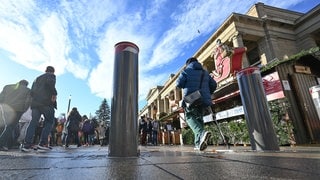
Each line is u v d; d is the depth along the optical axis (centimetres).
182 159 267
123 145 324
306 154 298
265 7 2930
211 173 151
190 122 495
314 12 2589
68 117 1162
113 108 344
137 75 371
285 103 819
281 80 890
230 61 1181
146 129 1630
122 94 345
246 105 441
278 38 2691
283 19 2750
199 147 462
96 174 157
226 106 1171
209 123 1180
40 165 219
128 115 337
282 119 801
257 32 2630
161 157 305
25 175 155
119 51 371
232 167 179
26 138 563
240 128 915
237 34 2483
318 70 1046
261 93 432
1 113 643
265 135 409
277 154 312
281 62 926
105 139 1702
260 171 154
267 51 2597
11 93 657
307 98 895
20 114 666
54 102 620
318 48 884
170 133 1941
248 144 862
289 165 181
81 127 1611
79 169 185
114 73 366
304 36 2700
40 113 597
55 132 1514
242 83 454
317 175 134
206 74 511
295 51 2689
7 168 195
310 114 863
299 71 954
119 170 176
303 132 825
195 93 465
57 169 186
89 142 1811
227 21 2623
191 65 510
